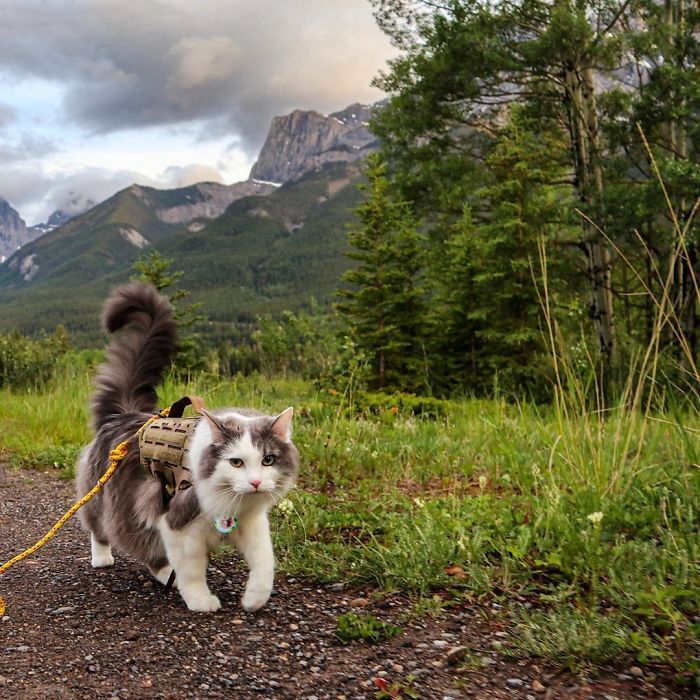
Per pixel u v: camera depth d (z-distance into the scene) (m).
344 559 1.19
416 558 1.12
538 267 4.17
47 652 0.93
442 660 0.90
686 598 0.96
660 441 1.47
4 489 1.79
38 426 2.53
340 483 1.67
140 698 0.83
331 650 0.94
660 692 0.82
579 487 1.29
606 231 3.79
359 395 2.90
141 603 1.08
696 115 3.77
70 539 1.40
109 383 1.26
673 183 3.36
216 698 0.83
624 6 4.11
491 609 1.02
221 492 0.99
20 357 4.31
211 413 1.09
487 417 2.20
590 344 4.09
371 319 4.37
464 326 4.38
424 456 1.85
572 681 0.85
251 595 1.04
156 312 1.32
